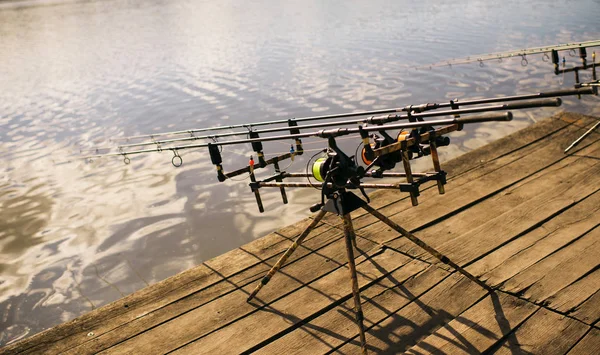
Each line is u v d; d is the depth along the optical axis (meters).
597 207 4.64
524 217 4.60
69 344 3.62
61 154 11.32
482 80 13.41
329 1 36.44
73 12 48.09
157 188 9.02
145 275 6.57
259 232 7.33
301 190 8.45
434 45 18.17
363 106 12.38
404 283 3.82
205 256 6.88
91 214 8.24
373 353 3.19
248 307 3.79
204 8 41.41
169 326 3.69
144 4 50.78
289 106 12.98
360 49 18.81
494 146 6.47
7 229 7.95
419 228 4.62
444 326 3.31
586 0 23.91
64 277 6.62
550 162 5.81
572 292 3.47
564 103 10.88
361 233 4.64
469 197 5.13
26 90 18.11
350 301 3.70
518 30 19.08
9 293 6.36
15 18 46.62
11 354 3.58
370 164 3.34
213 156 4.04
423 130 3.14
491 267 3.89
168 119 13.17
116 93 16.44
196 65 19.39
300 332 3.46
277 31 25.39
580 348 2.99
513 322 3.26
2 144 12.33
